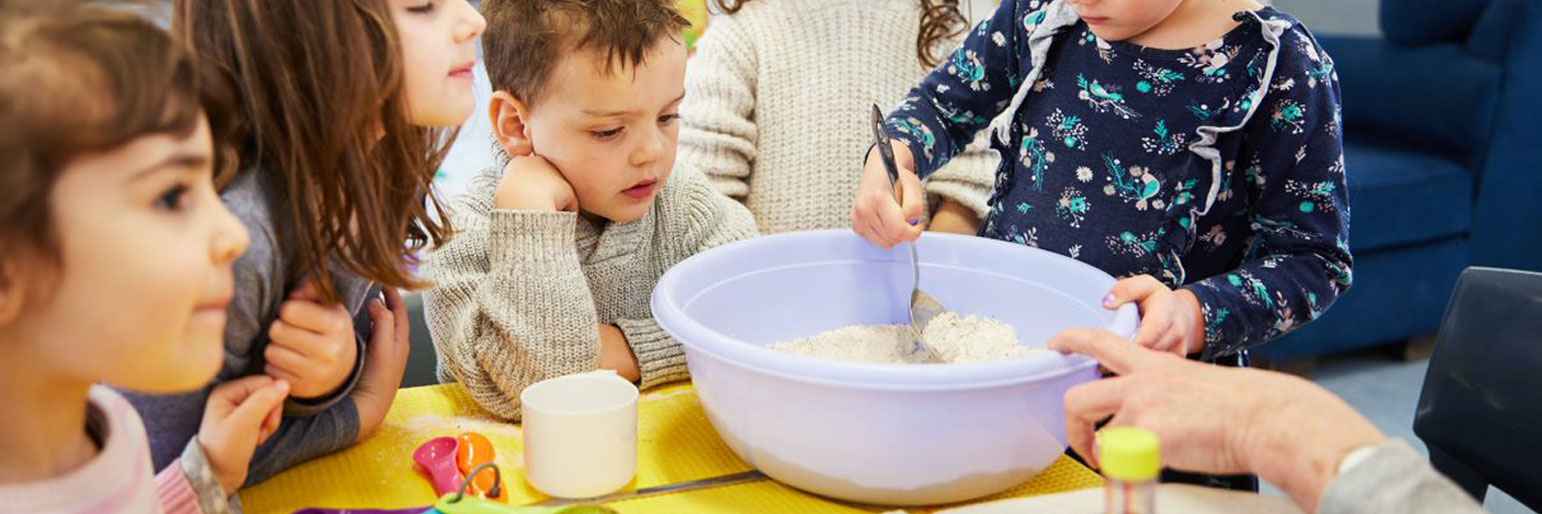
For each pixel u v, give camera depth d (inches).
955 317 45.7
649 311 53.6
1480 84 107.1
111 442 27.4
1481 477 43.4
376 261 35.9
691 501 37.4
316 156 33.8
